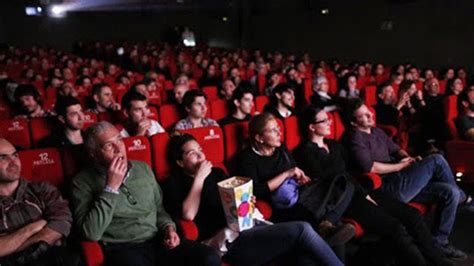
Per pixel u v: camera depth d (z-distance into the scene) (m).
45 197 1.78
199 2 13.77
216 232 2.00
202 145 2.57
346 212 2.25
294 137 2.83
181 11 13.95
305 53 12.20
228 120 3.43
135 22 13.55
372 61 10.65
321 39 11.72
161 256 1.83
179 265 1.77
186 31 13.62
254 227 1.89
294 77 6.62
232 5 13.72
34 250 1.58
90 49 11.98
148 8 13.57
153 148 2.30
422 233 2.29
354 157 2.66
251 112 3.72
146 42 13.30
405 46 9.93
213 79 7.18
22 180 1.77
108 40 13.30
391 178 2.61
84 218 1.75
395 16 9.97
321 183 2.24
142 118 2.83
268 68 8.26
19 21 12.10
